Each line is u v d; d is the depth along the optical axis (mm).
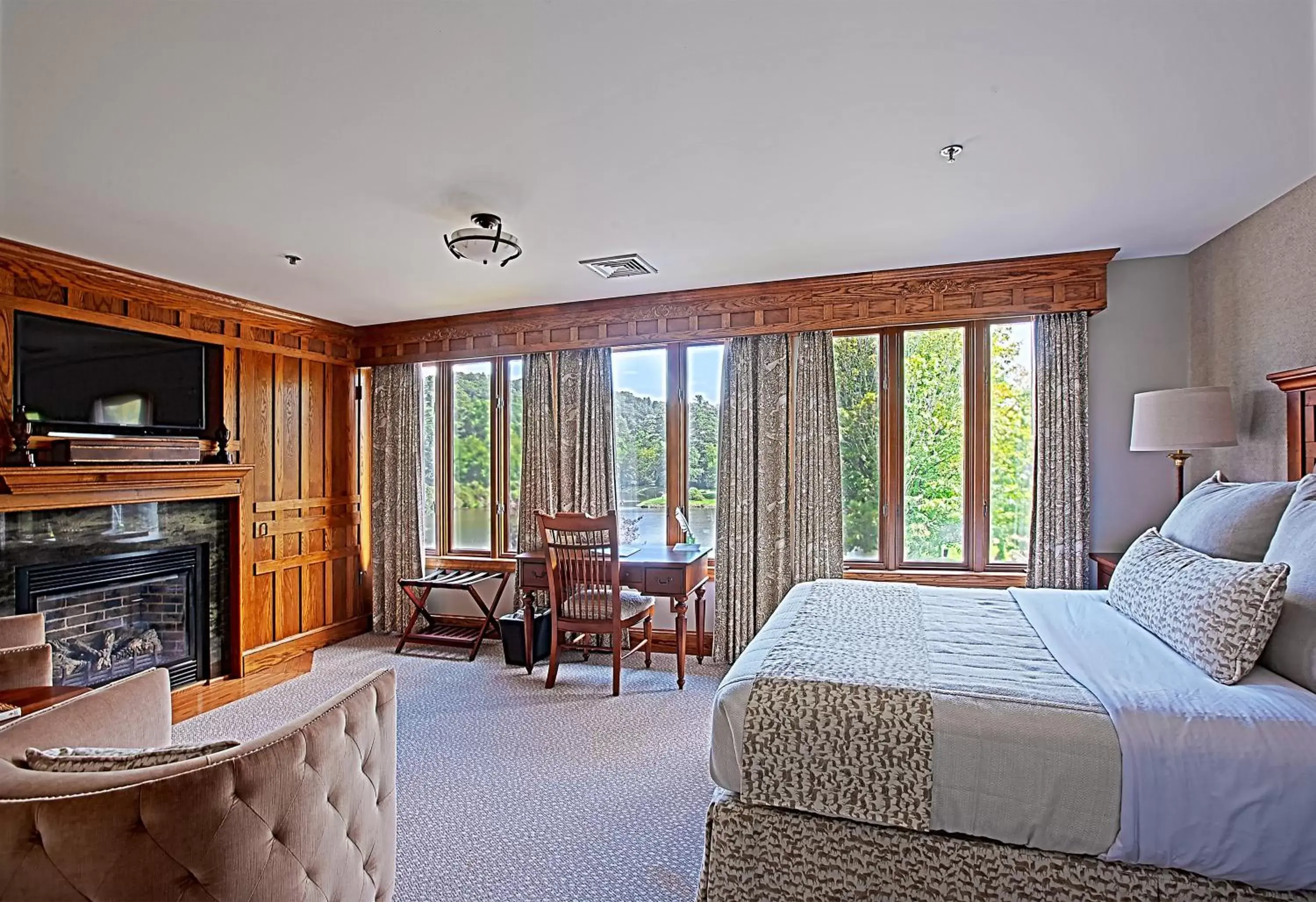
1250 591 1812
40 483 3145
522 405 4867
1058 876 1615
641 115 2084
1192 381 3535
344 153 2297
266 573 4453
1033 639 2266
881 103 2025
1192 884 1552
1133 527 3641
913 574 4000
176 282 3852
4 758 1370
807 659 2064
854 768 1747
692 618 4547
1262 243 2928
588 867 2188
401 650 4672
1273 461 2871
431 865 2203
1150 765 1547
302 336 4781
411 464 5102
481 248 2934
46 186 2523
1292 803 1462
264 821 1203
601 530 3727
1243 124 2168
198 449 3930
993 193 2723
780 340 4160
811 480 4074
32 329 3281
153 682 1831
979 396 3955
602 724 3350
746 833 1831
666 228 3096
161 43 1686
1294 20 1642
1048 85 1937
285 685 3979
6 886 1070
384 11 1577
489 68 1822
